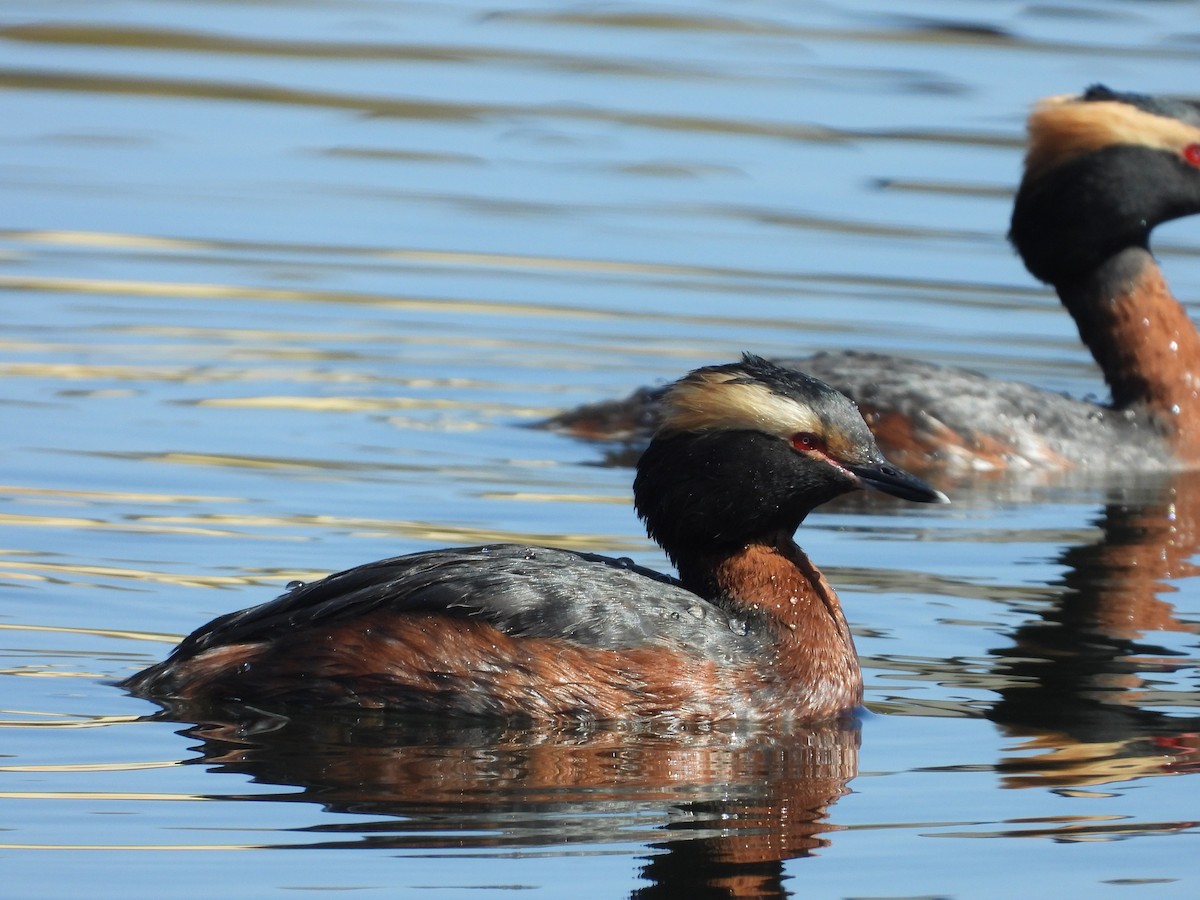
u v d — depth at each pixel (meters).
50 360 18.45
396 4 32.22
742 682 10.88
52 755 9.83
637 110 27.12
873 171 25.03
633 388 18.67
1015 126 26.30
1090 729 10.67
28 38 28.84
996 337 20.19
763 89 27.77
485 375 18.91
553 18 31.55
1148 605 13.04
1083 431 17.25
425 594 10.85
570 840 8.98
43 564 12.93
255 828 9.00
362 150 25.56
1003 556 14.26
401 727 10.54
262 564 13.16
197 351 19.02
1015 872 8.80
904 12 31.55
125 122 26.17
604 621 10.87
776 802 9.55
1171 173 17.58
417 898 8.31
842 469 11.36
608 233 22.91
